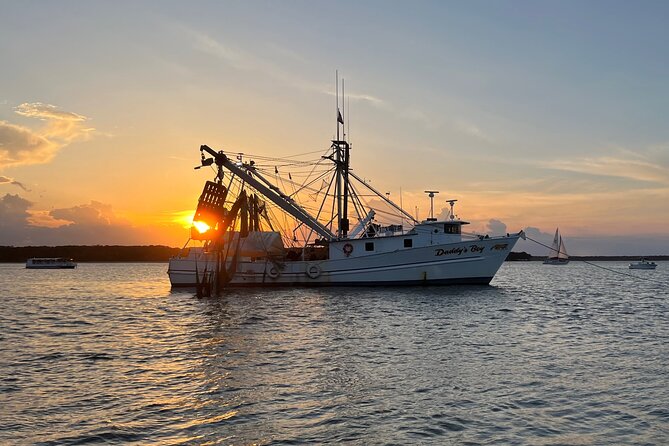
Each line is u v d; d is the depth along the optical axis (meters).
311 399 17.28
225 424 15.02
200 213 58.03
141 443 13.68
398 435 14.20
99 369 22.12
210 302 50.22
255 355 24.52
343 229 65.75
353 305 44.97
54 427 14.82
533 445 13.55
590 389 18.55
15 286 87.00
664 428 14.77
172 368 22.09
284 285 61.47
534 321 37.12
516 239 57.09
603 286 82.94
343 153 66.50
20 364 23.33
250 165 62.06
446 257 57.53
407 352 25.12
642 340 29.44
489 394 17.89
